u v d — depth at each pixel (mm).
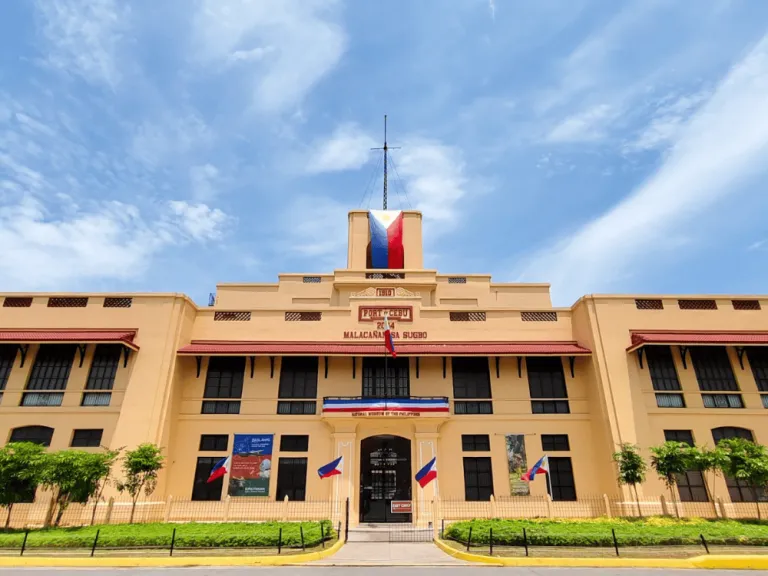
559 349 23969
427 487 22031
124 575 11773
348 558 14234
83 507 20078
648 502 20609
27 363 23203
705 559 12883
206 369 24438
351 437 22578
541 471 21375
